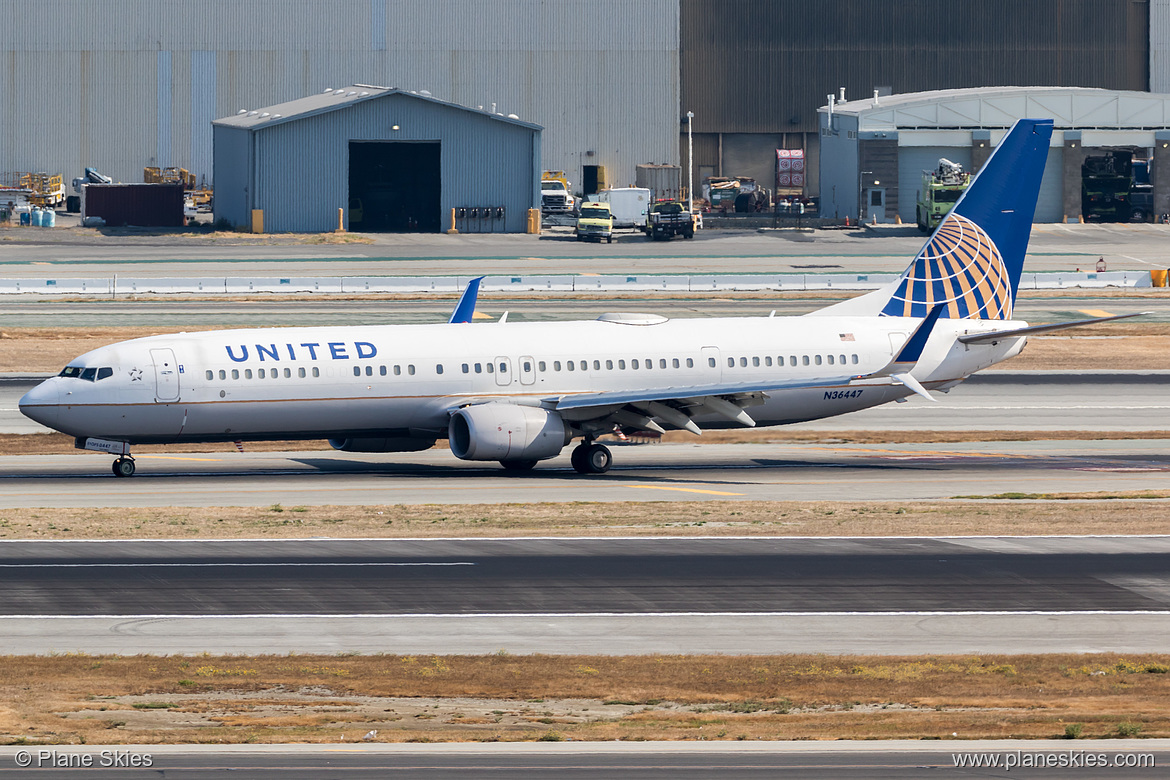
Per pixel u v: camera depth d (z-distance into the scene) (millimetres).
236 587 141875
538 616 133125
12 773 84875
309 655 119688
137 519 173375
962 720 100188
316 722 99500
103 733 95625
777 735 95312
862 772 85500
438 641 124875
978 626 130625
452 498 192625
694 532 169625
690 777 84312
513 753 90062
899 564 154000
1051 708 104375
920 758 88750
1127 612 135250
